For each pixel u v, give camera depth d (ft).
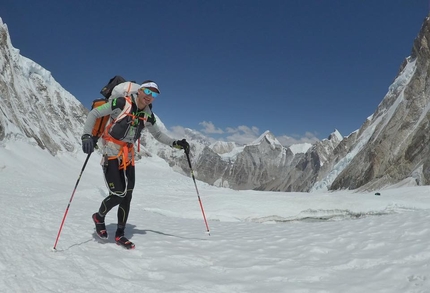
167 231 24.89
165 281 13.96
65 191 60.64
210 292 13.16
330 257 18.15
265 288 13.67
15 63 152.66
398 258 16.89
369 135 291.38
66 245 16.80
